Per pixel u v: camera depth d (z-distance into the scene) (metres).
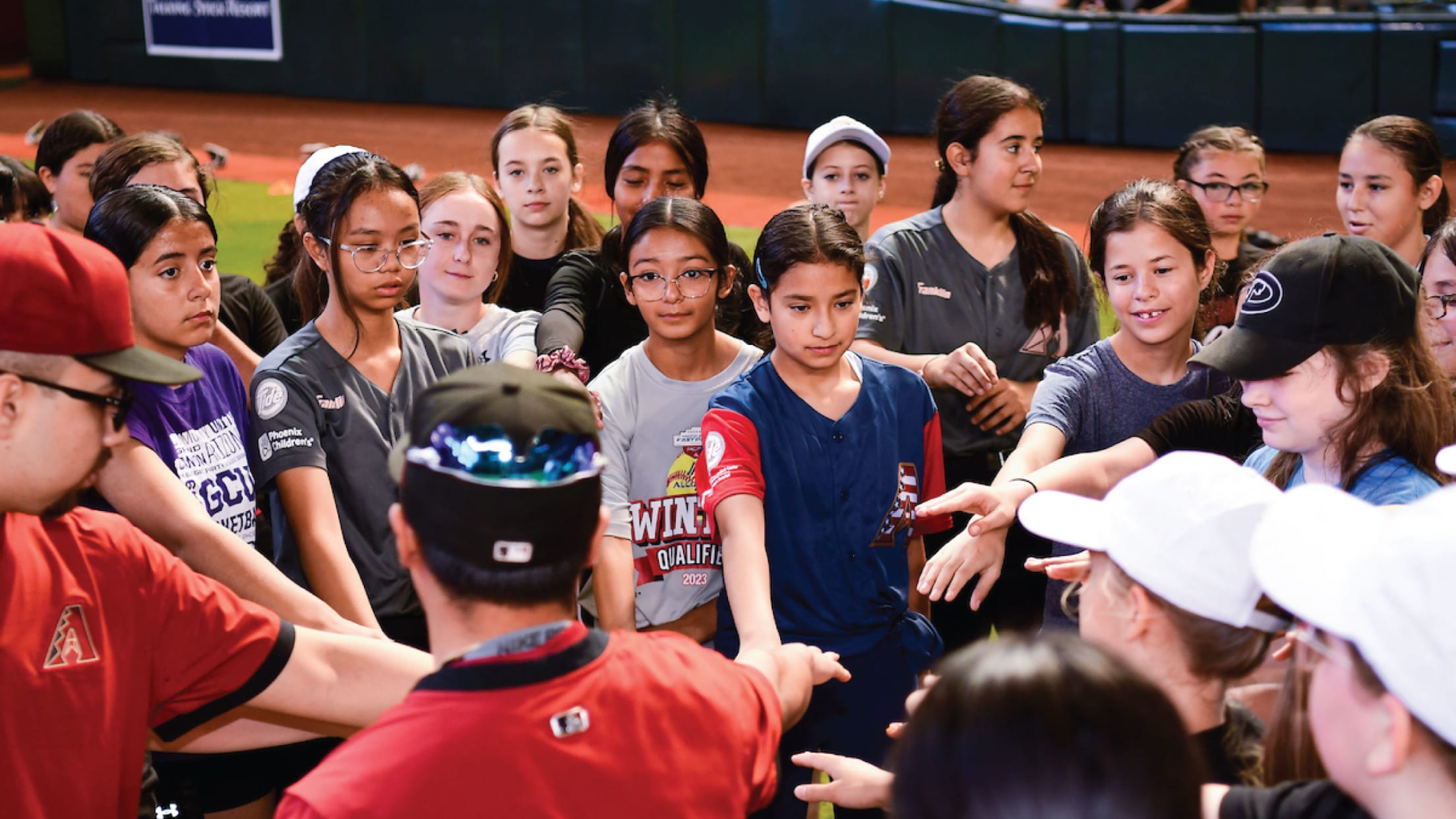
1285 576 1.32
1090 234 3.01
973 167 3.45
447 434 1.36
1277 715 1.55
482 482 1.34
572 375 2.89
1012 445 3.46
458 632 1.41
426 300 3.51
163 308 2.56
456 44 13.91
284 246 4.24
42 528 1.66
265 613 1.82
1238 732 1.63
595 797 1.36
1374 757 1.21
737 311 3.50
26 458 1.56
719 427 2.44
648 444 2.79
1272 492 1.52
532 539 1.37
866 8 12.12
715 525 2.61
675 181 3.72
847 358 2.61
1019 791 1.10
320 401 2.61
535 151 4.00
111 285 1.60
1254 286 2.08
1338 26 11.05
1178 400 2.92
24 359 1.53
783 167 11.29
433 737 1.32
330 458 2.63
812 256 2.40
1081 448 2.96
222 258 8.34
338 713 1.81
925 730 1.17
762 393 2.49
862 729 2.44
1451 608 1.14
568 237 4.18
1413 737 1.19
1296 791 1.37
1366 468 2.01
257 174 11.25
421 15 13.97
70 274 1.55
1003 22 11.80
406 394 2.73
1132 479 1.58
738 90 12.91
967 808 1.12
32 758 1.62
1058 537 1.65
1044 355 3.56
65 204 4.37
